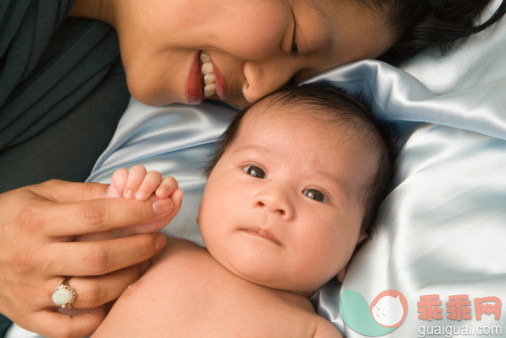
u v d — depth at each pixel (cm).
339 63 126
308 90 120
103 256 94
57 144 134
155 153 140
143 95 128
